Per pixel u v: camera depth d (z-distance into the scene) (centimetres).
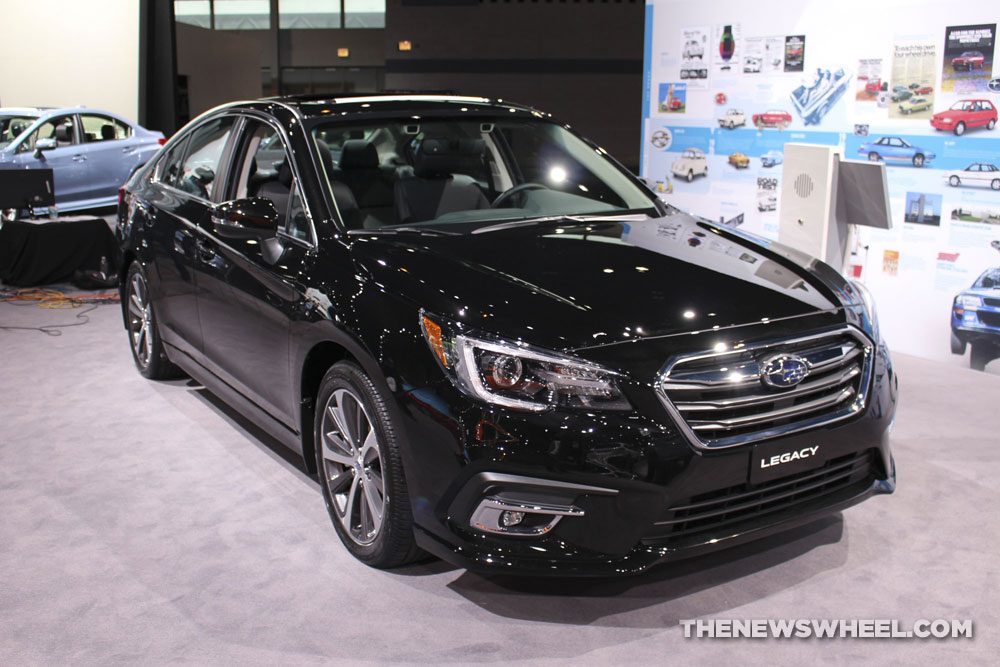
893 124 501
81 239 714
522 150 377
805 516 264
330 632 254
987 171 466
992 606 263
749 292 271
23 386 466
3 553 299
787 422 254
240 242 344
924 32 480
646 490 237
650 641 249
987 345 481
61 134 1080
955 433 396
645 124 649
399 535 269
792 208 489
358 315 272
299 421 314
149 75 1511
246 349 345
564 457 234
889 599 268
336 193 322
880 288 522
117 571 287
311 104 362
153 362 458
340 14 2339
